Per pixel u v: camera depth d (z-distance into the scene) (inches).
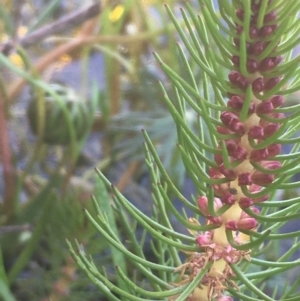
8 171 19.2
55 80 26.2
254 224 9.5
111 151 21.9
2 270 12.2
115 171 23.8
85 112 19.8
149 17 24.9
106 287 9.9
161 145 21.6
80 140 20.1
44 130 19.5
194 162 9.5
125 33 25.9
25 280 16.2
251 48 8.8
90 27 23.1
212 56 8.8
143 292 9.3
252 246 9.0
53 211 14.6
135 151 21.0
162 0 23.0
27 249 15.0
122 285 11.4
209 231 10.3
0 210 19.3
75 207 14.7
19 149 24.2
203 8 8.6
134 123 22.2
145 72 24.2
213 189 9.2
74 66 30.2
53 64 24.9
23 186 22.4
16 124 23.1
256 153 9.2
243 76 9.0
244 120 8.7
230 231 9.3
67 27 20.4
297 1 8.5
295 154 9.2
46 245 18.0
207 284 10.0
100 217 9.8
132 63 24.9
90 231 14.1
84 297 15.4
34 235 14.9
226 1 8.7
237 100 9.1
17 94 22.1
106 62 23.0
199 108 9.0
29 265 17.5
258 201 9.5
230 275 9.9
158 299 11.4
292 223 19.8
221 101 9.6
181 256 17.1
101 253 16.7
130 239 10.7
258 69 8.9
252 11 8.7
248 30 8.5
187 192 21.9
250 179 9.2
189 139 9.1
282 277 16.2
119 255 11.6
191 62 21.6
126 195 22.1
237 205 9.7
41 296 16.4
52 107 19.1
